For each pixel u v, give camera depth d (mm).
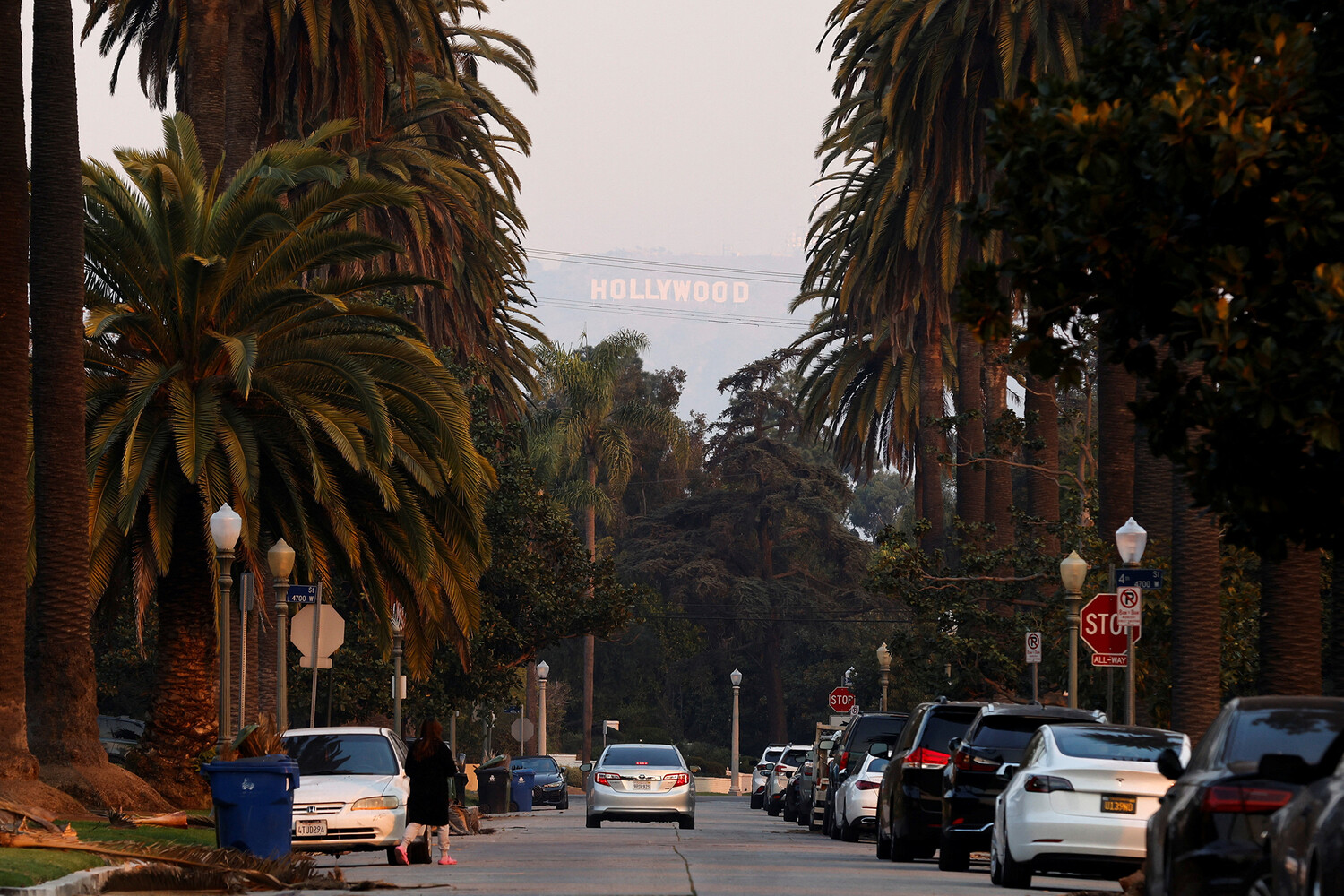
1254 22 28688
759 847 70938
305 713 128500
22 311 62312
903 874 52250
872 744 80438
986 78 109938
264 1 103750
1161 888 31188
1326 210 25766
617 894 41125
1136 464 86125
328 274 126312
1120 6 98812
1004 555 105688
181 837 57875
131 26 114062
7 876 35469
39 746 66688
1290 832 23516
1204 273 26969
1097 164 27438
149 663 140125
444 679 128875
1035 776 46188
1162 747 47031
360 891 42781
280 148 81375
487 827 95938
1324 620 87312
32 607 73062
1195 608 70875
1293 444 27672
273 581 88188
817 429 194750
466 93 136625
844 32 122250
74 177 69312
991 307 29500
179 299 76750
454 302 139000
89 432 77125
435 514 84125
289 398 76688
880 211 126750
